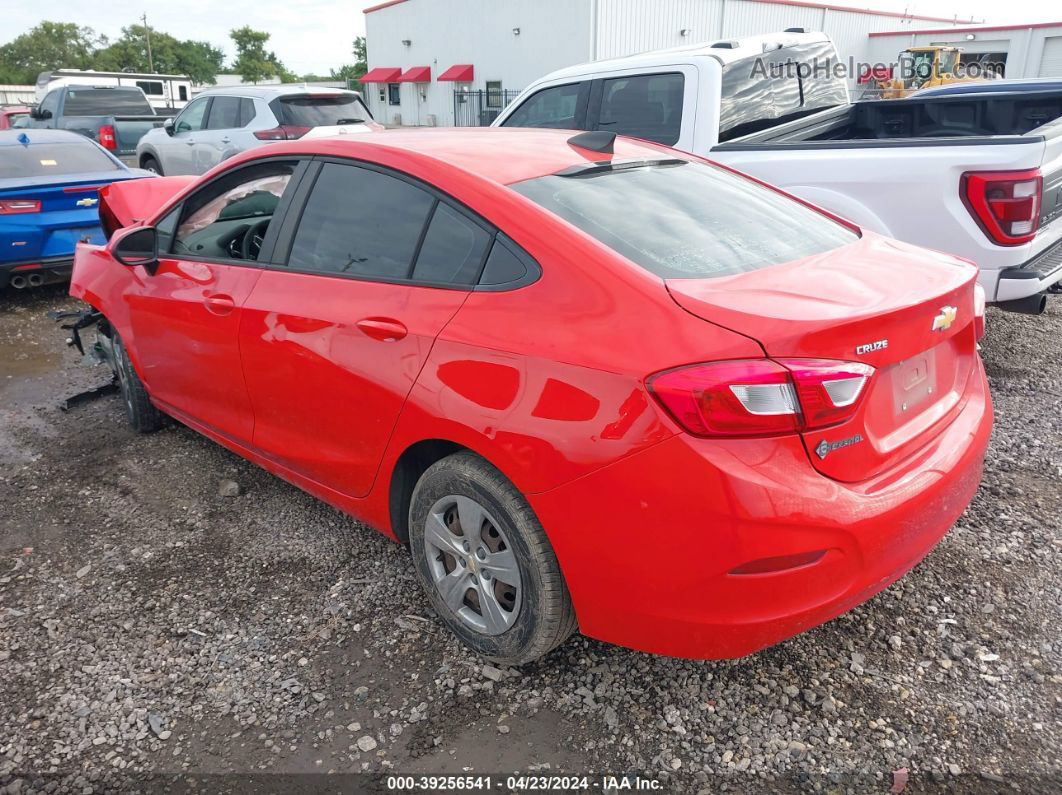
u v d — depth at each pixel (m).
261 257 3.24
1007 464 3.91
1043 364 5.29
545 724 2.42
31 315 7.33
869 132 6.70
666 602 2.10
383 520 2.91
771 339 1.96
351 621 2.91
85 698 2.55
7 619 2.96
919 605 2.89
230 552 3.39
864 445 2.15
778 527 1.97
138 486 3.98
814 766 2.25
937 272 2.51
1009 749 2.28
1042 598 2.91
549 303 2.28
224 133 11.63
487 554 2.52
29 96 52.88
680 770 2.25
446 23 37.53
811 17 35.59
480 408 2.33
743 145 5.24
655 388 1.99
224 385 3.48
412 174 2.74
